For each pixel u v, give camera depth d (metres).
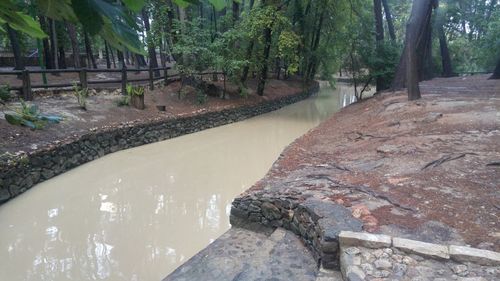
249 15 15.08
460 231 3.29
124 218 6.25
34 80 13.63
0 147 6.73
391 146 6.44
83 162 8.55
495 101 9.95
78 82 12.32
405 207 3.78
